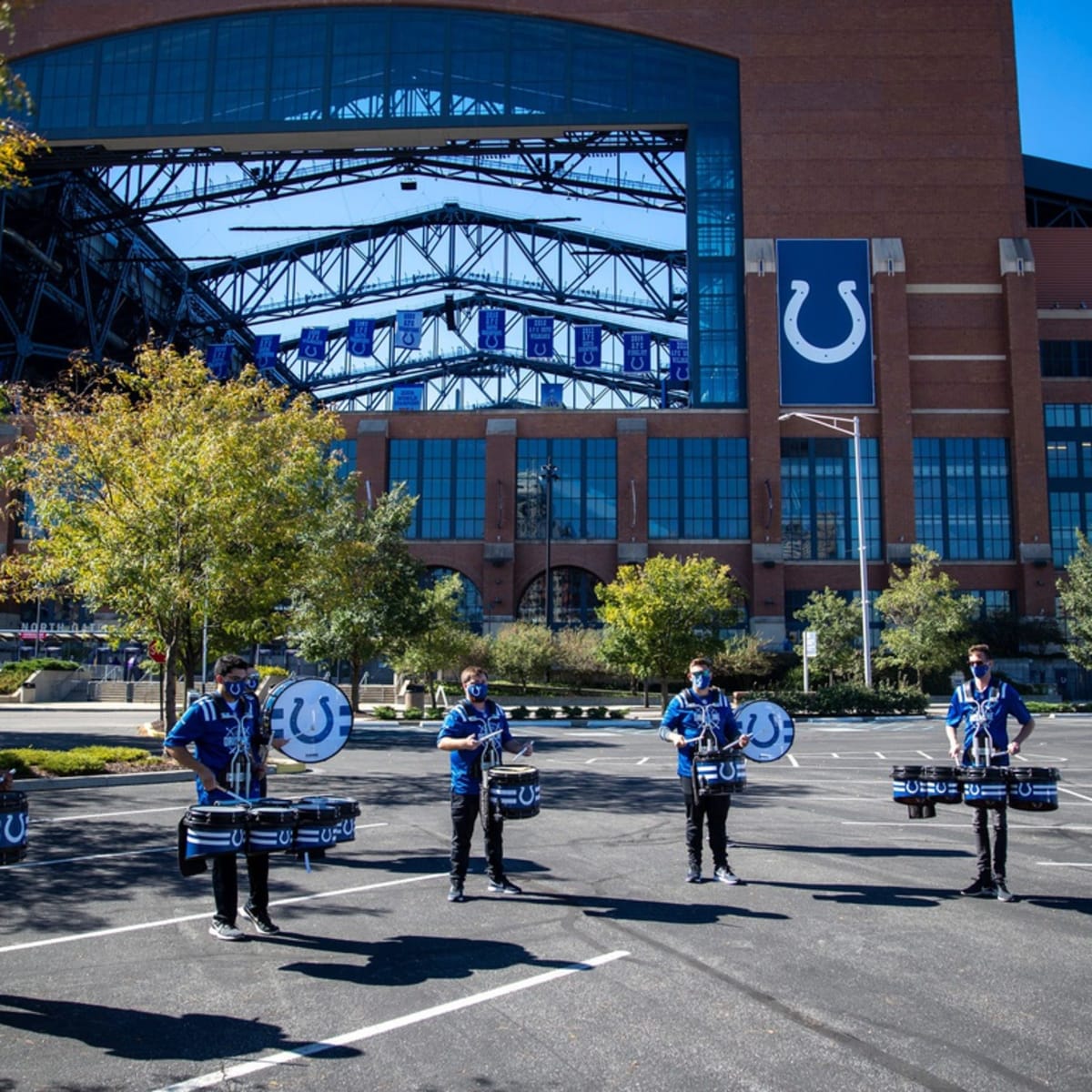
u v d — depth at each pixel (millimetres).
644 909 7258
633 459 56188
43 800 12812
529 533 56875
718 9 58469
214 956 6094
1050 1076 4371
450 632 37469
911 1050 4645
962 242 56438
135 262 68938
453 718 7703
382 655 36406
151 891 7859
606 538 56625
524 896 7645
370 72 58750
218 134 58438
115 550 18266
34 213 61375
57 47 59625
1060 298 60969
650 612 34031
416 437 58219
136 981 5629
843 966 5906
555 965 5922
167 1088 4246
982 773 7555
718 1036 4809
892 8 58156
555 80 58562
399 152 62062
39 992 5449
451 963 5957
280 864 8883
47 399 20328
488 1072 4406
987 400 55500
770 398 55062
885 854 9438
